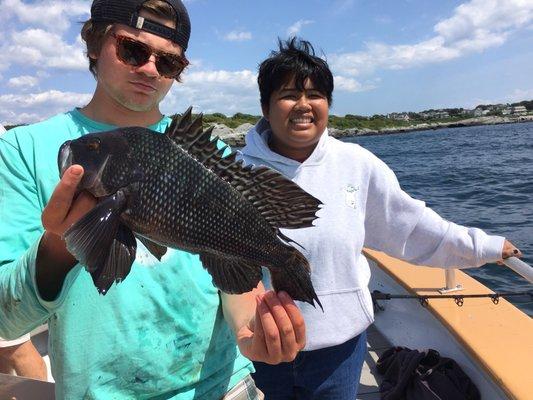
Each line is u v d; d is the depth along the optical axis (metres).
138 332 0.76
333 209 1.19
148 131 0.59
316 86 1.19
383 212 1.30
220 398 0.88
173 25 0.81
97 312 0.75
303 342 0.68
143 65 0.79
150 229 0.58
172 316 0.79
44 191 0.75
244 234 0.63
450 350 1.49
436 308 1.53
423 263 1.35
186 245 0.60
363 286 1.23
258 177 0.63
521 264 1.23
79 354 0.74
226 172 0.62
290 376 1.22
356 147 1.29
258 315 0.67
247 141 1.33
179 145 0.60
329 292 1.18
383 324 1.89
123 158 0.56
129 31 0.78
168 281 0.79
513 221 4.80
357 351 1.25
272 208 0.65
